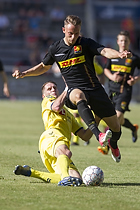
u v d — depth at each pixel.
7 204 13.97
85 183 17.64
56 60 19.81
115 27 118.31
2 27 113.81
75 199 14.83
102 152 28.70
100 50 18.78
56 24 116.94
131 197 15.60
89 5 120.56
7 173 20.70
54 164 18.67
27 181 18.53
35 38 111.00
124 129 51.41
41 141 19.02
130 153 30.09
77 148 33.06
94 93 19.41
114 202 14.62
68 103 19.70
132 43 112.38
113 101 32.44
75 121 20.31
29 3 120.75
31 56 98.06
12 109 71.19
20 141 36.00
